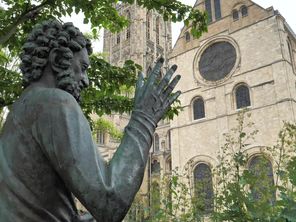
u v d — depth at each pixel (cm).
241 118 627
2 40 527
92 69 634
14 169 148
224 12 3644
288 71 3056
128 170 145
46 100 151
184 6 631
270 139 2878
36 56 169
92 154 142
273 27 3234
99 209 135
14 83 628
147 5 633
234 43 3450
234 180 430
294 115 2898
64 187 153
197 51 3706
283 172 377
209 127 3331
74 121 145
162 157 4684
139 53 6278
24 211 143
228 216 354
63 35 171
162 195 655
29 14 561
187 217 560
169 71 176
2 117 762
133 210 710
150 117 161
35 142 149
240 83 3278
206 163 3216
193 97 3562
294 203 319
